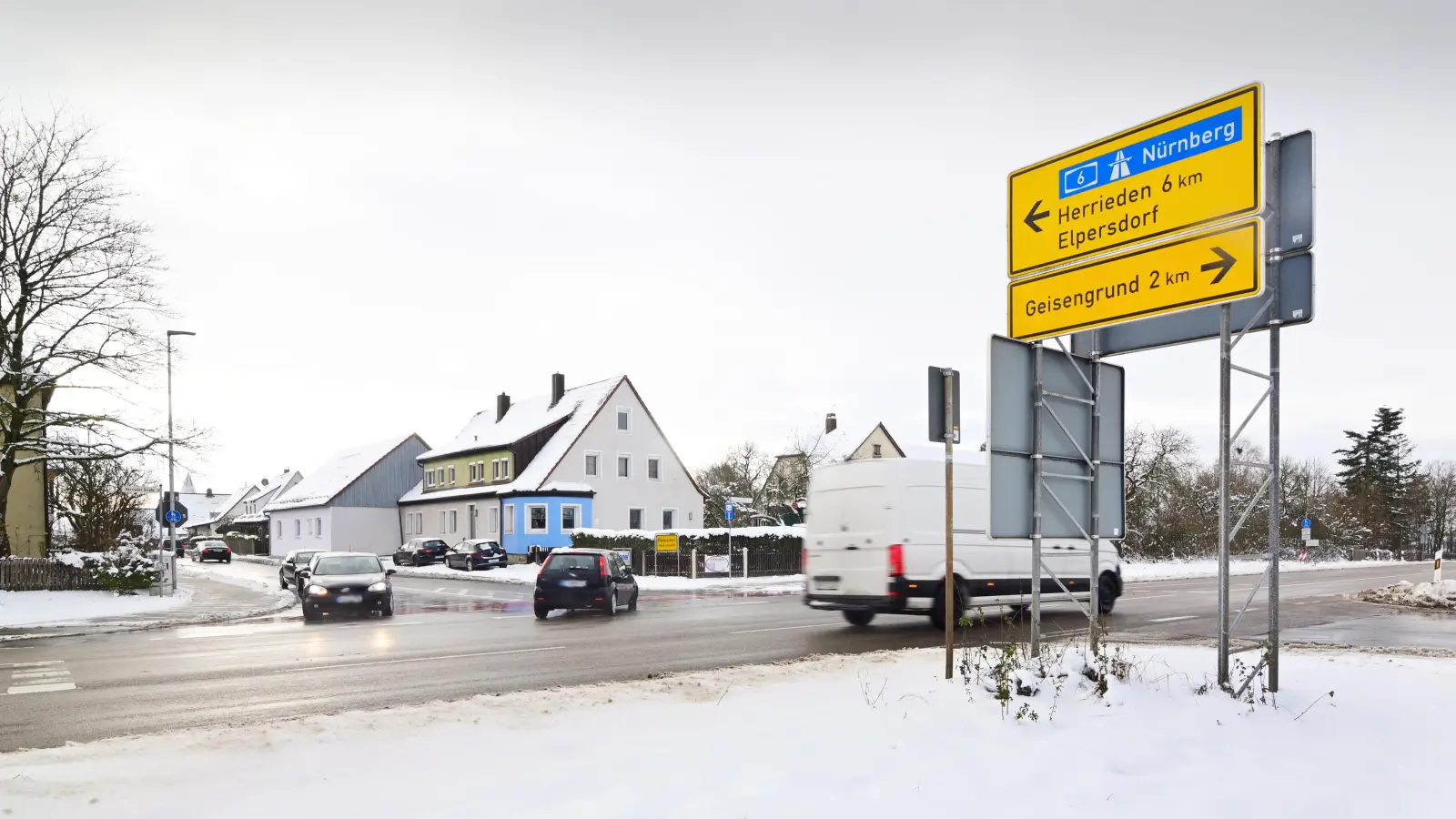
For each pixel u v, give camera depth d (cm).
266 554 7769
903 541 1420
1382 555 6644
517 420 5928
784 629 1528
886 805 487
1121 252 835
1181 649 1080
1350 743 635
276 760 582
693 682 891
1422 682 852
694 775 536
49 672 1112
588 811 475
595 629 1585
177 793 512
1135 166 831
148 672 1092
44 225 2619
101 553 2708
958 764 556
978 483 1530
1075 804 496
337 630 1652
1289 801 510
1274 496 800
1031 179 921
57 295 2636
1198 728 654
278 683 990
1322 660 1005
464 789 514
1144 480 4853
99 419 2636
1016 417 873
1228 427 783
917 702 720
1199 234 780
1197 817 482
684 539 3703
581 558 1891
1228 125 766
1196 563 4522
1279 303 812
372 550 6462
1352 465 7519
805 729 648
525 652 1242
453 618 1906
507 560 4584
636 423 5428
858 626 1564
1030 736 621
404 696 904
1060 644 1082
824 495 1530
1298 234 801
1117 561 1730
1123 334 949
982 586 1496
